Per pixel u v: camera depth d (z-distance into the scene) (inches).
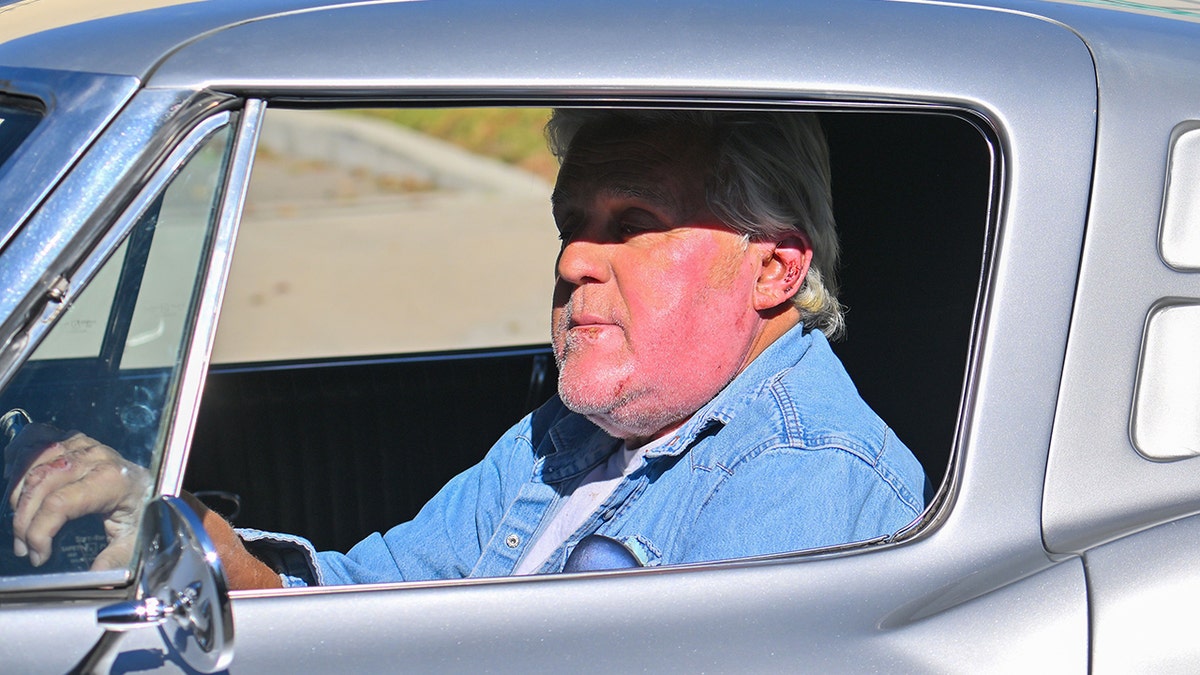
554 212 78.9
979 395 61.7
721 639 57.7
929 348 82.0
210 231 55.3
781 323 78.7
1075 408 62.3
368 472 104.0
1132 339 63.0
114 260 54.7
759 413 73.2
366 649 55.5
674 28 61.8
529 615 57.3
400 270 337.1
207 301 54.7
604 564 72.6
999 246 62.3
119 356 55.0
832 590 59.7
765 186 73.3
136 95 55.3
